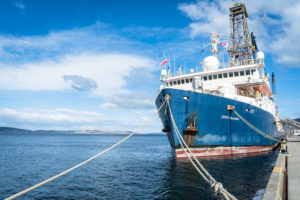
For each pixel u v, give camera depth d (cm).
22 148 5116
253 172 1686
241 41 3741
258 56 2572
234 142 2362
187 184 1397
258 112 2625
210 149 2223
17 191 1425
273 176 1003
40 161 2805
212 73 2642
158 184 1455
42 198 1251
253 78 2348
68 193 1335
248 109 2405
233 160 2155
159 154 3509
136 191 1328
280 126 5138
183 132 1978
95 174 1886
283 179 1062
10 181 1698
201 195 1184
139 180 1606
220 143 2242
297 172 1158
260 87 2900
